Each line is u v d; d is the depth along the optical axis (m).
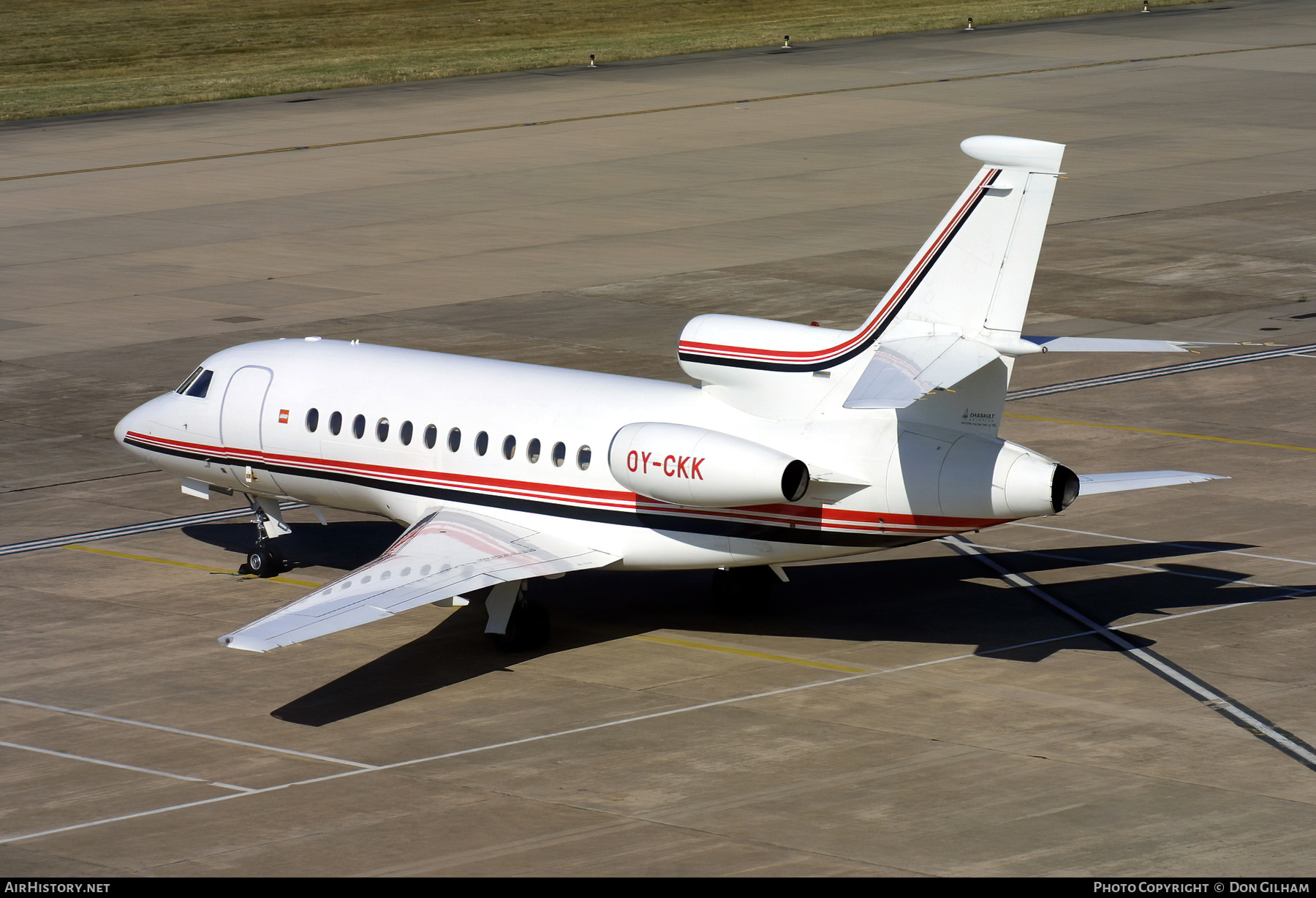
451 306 111.44
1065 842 41.59
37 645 58.12
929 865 40.41
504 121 186.38
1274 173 154.50
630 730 49.91
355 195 149.75
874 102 193.25
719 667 55.47
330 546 70.94
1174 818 43.00
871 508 53.84
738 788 45.34
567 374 60.97
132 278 120.56
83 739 49.78
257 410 65.25
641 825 43.03
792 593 63.69
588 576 66.31
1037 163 50.53
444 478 60.59
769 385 55.78
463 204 145.62
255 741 49.53
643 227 135.75
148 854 41.78
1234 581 63.84
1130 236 131.38
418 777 46.53
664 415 57.19
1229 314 108.75
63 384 94.88
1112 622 59.41
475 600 63.88
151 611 61.91
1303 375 95.62
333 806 44.66
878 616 60.59
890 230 133.62
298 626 48.38
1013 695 52.34
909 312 53.38
